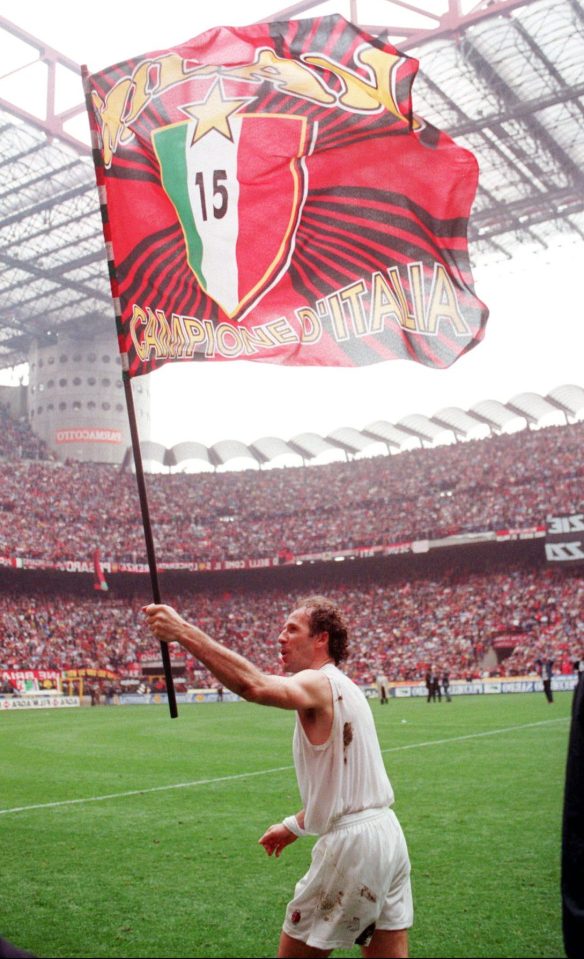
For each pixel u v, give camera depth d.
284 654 4.32
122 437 73.81
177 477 69.81
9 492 61.62
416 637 55.47
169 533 64.81
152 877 7.96
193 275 6.15
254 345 6.27
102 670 54.78
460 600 57.28
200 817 10.91
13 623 55.69
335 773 3.97
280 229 6.36
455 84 45.84
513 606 54.81
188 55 6.34
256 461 76.69
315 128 6.40
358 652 55.50
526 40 42.25
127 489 67.25
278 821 10.56
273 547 63.34
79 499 64.50
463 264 6.54
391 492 64.25
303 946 4.03
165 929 6.41
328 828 3.97
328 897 3.94
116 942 6.14
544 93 45.88
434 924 6.35
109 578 61.06
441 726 23.61
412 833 9.43
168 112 6.24
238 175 6.36
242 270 6.29
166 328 5.95
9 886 7.71
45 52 47.16
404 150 6.42
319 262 6.46
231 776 14.74
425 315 6.49
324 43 6.36
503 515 58.22
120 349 5.64
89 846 9.32
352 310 6.43
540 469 59.66
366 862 3.90
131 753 19.09
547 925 6.26
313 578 64.62
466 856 8.33
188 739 22.48
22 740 23.36
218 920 6.62
